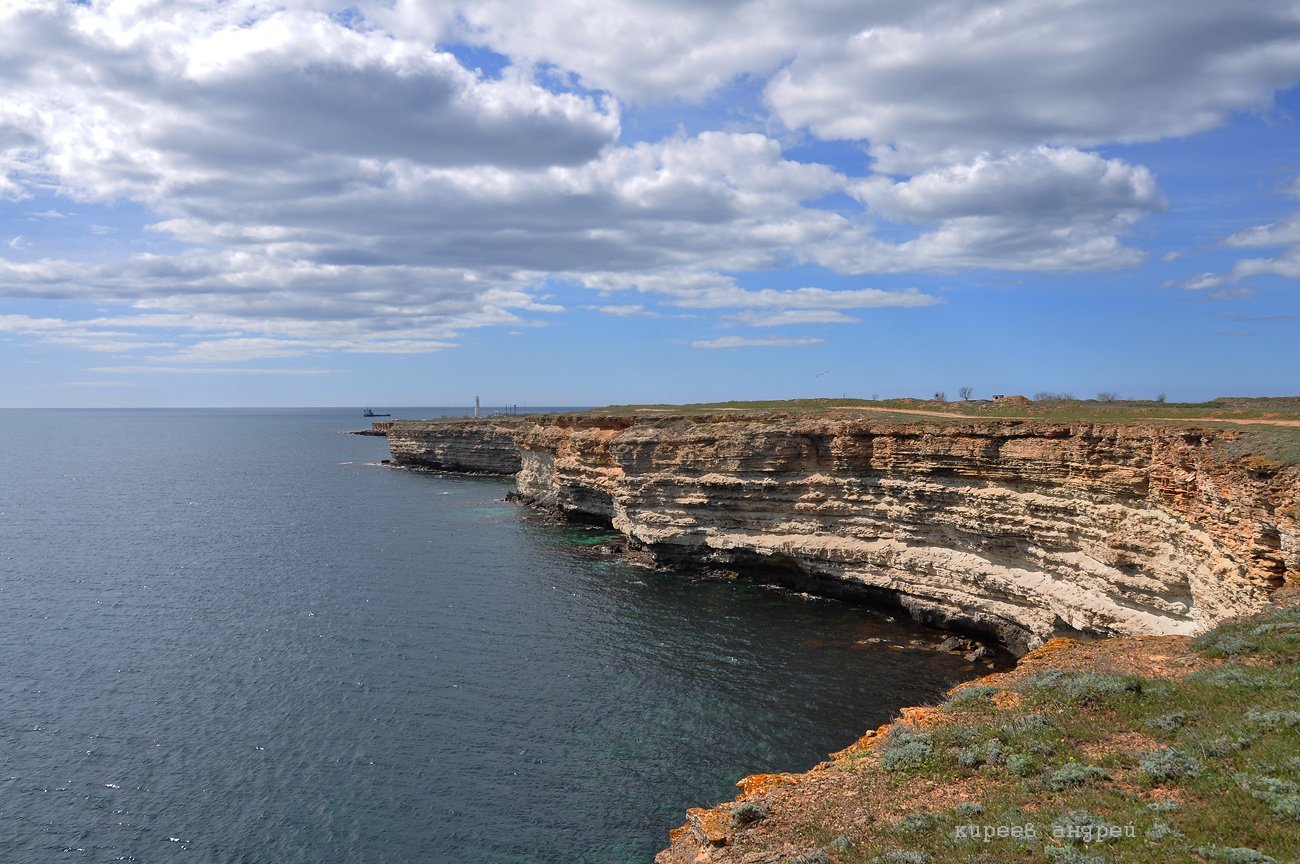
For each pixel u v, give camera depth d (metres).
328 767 31.84
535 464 102.69
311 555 72.19
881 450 52.41
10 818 28.28
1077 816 14.14
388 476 145.25
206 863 25.91
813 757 31.91
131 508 105.00
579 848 26.47
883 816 15.88
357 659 43.78
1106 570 37.06
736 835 16.02
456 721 35.81
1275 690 18.31
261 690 39.44
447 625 50.06
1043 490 41.91
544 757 32.44
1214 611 29.88
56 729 35.09
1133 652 24.08
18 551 75.06
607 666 42.50
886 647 45.25
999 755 17.55
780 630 48.69
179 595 57.88
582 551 72.81
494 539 79.12
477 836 27.20
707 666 42.41
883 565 51.91
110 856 26.25
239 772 31.48
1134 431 36.19
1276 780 14.16
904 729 20.27
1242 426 33.56
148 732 34.84
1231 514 28.88
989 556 45.47
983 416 56.91
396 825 27.88
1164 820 13.80
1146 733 17.78
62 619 51.56
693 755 32.34
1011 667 41.41
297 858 26.14
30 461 191.25
